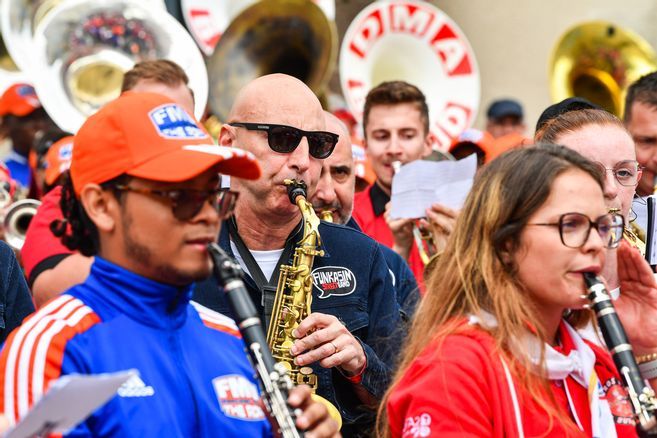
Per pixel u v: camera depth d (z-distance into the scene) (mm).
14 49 16688
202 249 5117
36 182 12453
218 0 17953
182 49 14242
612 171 7250
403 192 9531
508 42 23141
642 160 9750
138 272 5148
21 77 16766
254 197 7504
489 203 5621
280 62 14844
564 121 7441
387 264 8086
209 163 5031
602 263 5555
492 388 5340
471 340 5438
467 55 17859
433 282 5777
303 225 7668
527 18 23156
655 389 6215
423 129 11695
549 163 5570
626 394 5820
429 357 5434
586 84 18203
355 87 17219
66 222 5461
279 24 14672
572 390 5617
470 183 9398
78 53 14414
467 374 5316
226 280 5105
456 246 5723
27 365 4824
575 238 5488
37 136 13828
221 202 5254
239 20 14539
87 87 14406
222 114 14430
